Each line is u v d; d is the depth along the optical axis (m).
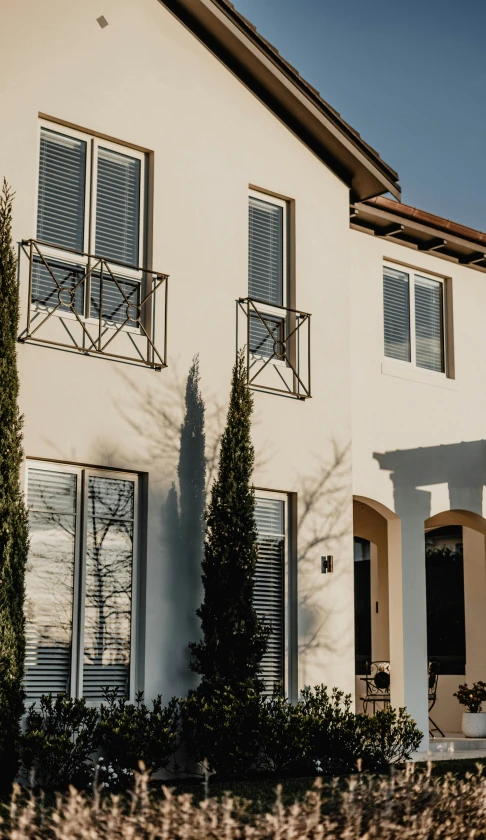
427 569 19.31
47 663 10.55
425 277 16.42
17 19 11.09
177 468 11.76
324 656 12.89
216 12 12.45
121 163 11.98
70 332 11.09
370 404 14.91
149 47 12.27
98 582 11.05
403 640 14.80
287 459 12.91
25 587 10.42
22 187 10.84
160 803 5.96
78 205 11.49
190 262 12.30
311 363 13.41
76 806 5.56
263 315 13.12
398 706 14.71
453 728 18.09
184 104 12.53
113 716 10.38
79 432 10.94
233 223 12.84
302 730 11.32
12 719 9.61
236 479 11.77
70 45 11.50
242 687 11.20
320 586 13.01
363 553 20.22
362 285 15.20
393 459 15.06
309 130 13.80
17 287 10.35
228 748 10.91
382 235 15.55
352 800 5.93
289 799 9.32
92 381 11.14
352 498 13.96
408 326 15.91
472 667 17.88
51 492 10.85
